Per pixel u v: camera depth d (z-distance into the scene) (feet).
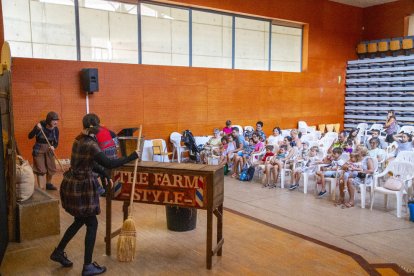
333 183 20.45
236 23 35.50
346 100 45.34
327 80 43.34
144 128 30.66
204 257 12.63
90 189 10.68
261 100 37.70
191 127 33.19
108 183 12.22
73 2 26.81
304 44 41.09
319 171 21.26
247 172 25.41
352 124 44.96
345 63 45.03
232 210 18.21
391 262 12.75
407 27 43.06
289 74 39.70
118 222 15.96
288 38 39.86
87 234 11.06
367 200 20.56
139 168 11.97
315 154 23.34
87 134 10.87
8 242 13.64
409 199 19.54
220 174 12.01
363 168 19.44
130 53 29.81
